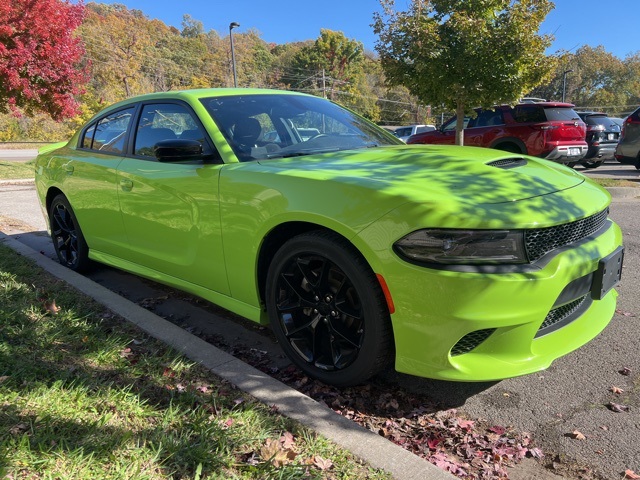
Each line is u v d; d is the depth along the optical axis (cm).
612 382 276
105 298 367
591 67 7494
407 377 286
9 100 1254
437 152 307
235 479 181
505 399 263
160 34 8000
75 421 209
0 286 385
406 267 221
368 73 9156
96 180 403
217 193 295
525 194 245
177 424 214
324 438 210
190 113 337
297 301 278
